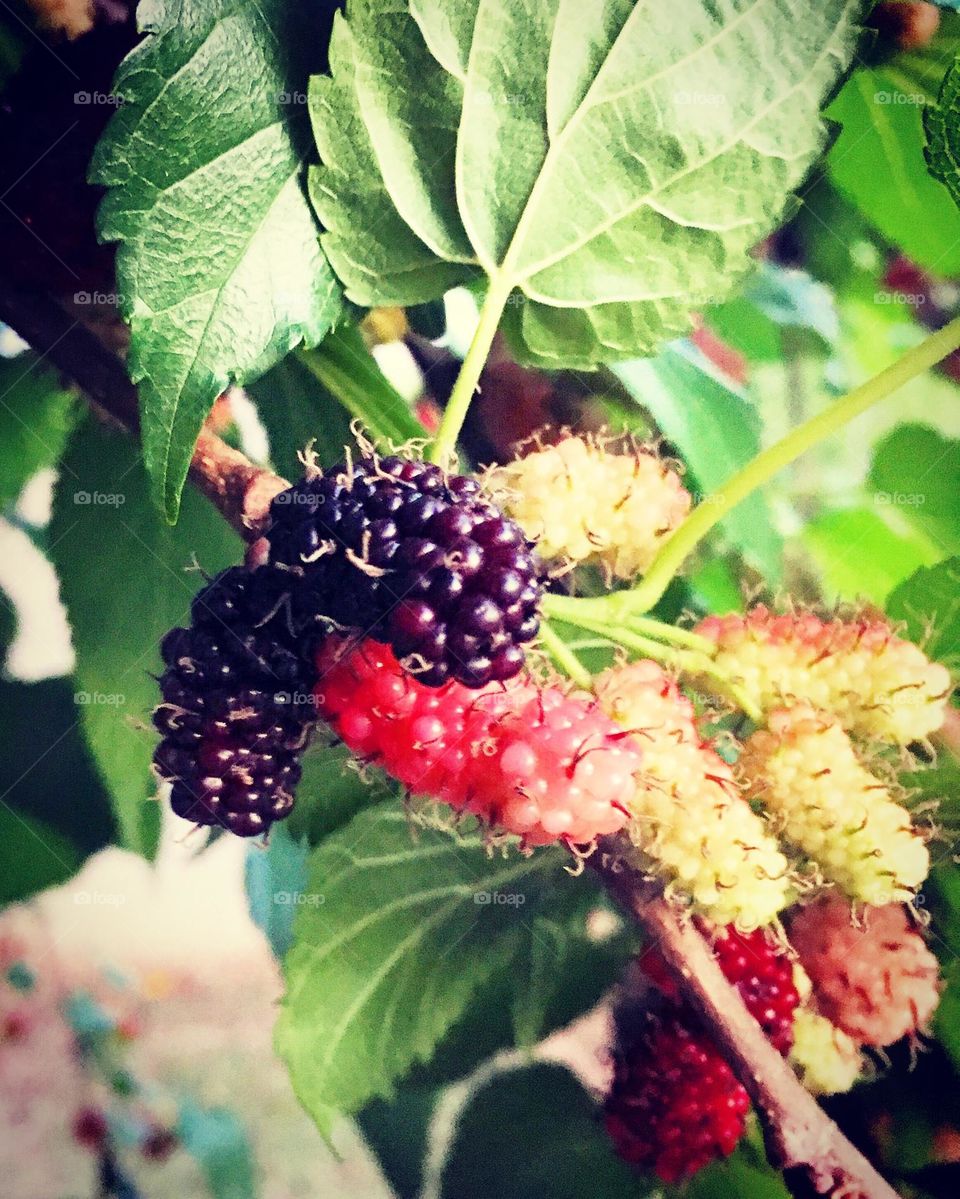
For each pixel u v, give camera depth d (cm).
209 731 8
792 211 11
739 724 10
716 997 10
